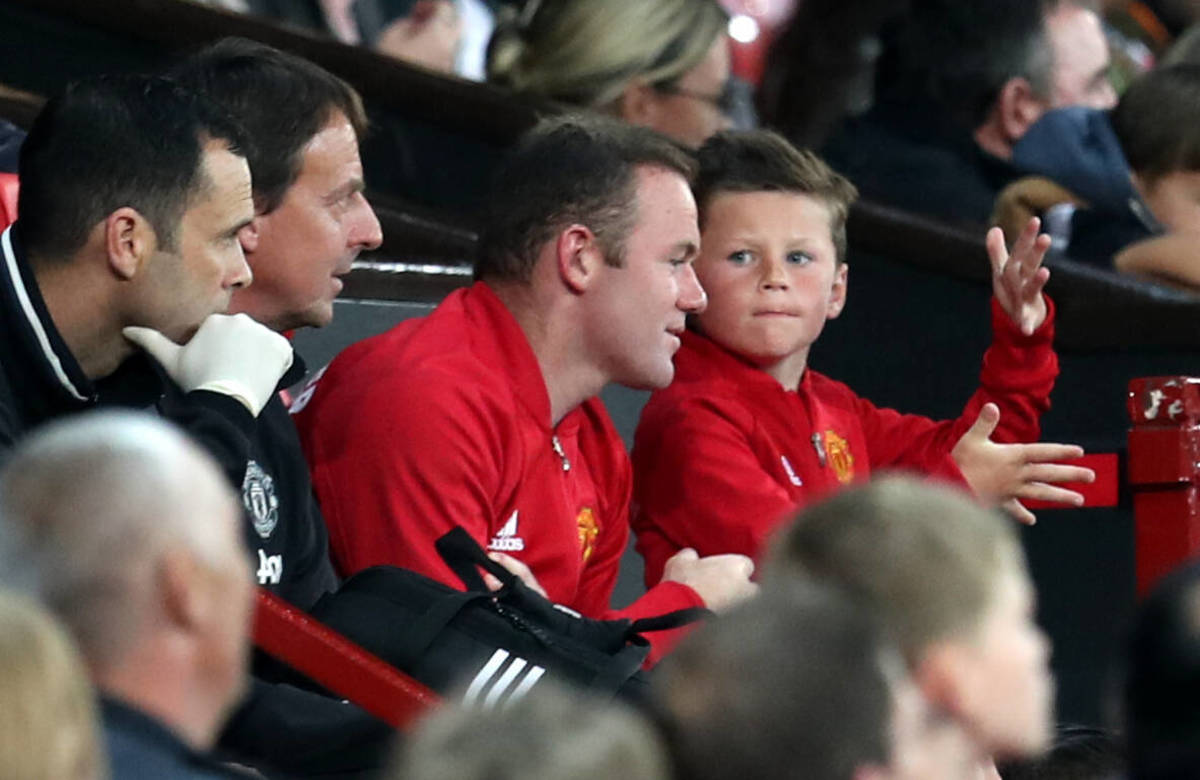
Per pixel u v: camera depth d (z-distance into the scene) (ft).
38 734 18.39
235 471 31.86
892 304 53.16
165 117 32.65
